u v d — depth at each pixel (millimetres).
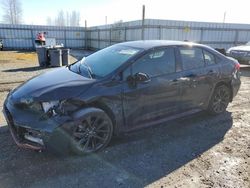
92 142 3473
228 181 2963
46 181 2869
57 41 32344
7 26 28562
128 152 3594
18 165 3154
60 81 3529
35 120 3078
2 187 2734
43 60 12828
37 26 30266
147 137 4105
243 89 7824
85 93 3330
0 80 8648
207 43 23938
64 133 3129
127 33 23891
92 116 3367
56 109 3111
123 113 3715
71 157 3381
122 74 3674
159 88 4020
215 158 3490
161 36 21547
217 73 4973
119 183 2881
